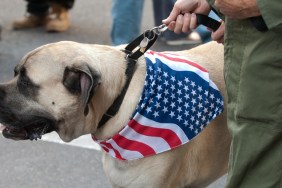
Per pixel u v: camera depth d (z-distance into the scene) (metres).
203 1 3.07
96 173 4.35
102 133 3.02
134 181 3.07
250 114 2.53
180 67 3.06
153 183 3.06
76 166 4.43
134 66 2.99
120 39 6.32
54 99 2.89
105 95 2.93
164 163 3.03
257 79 2.49
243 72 2.53
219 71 3.26
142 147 2.97
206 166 3.27
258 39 2.47
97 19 8.19
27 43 7.13
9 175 4.28
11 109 2.94
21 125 2.96
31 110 2.92
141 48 3.00
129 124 2.95
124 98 2.97
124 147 2.99
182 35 7.14
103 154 3.19
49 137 4.79
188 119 2.99
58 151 4.61
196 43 7.17
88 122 2.96
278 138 2.50
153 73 2.98
